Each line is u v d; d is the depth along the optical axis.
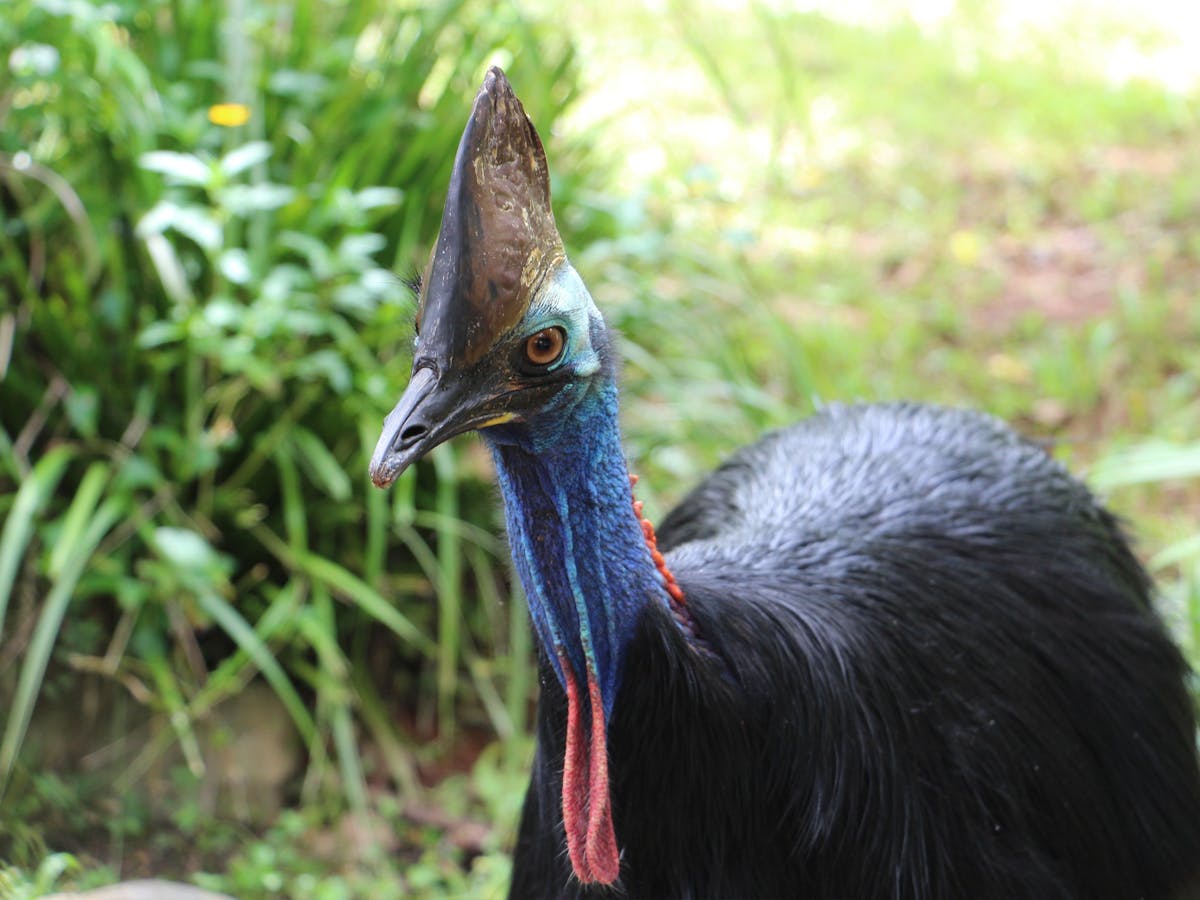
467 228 2.45
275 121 5.68
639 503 2.79
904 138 10.26
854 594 3.19
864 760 3.00
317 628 5.02
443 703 5.30
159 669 4.97
